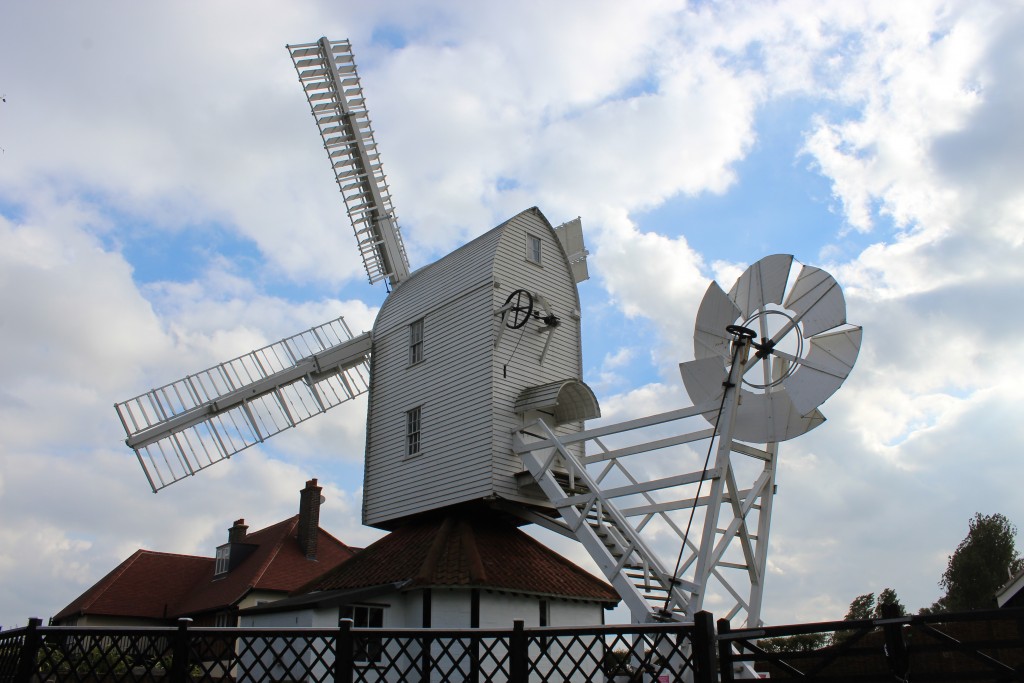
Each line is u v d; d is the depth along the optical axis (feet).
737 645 37.91
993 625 52.39
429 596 67.31
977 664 45.52
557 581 73.41
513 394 76.23
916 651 30.32
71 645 33.12
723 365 55.01
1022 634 28.50
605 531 64.08
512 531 79.25
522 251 83.15
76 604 126.21
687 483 54.29
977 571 124.88
